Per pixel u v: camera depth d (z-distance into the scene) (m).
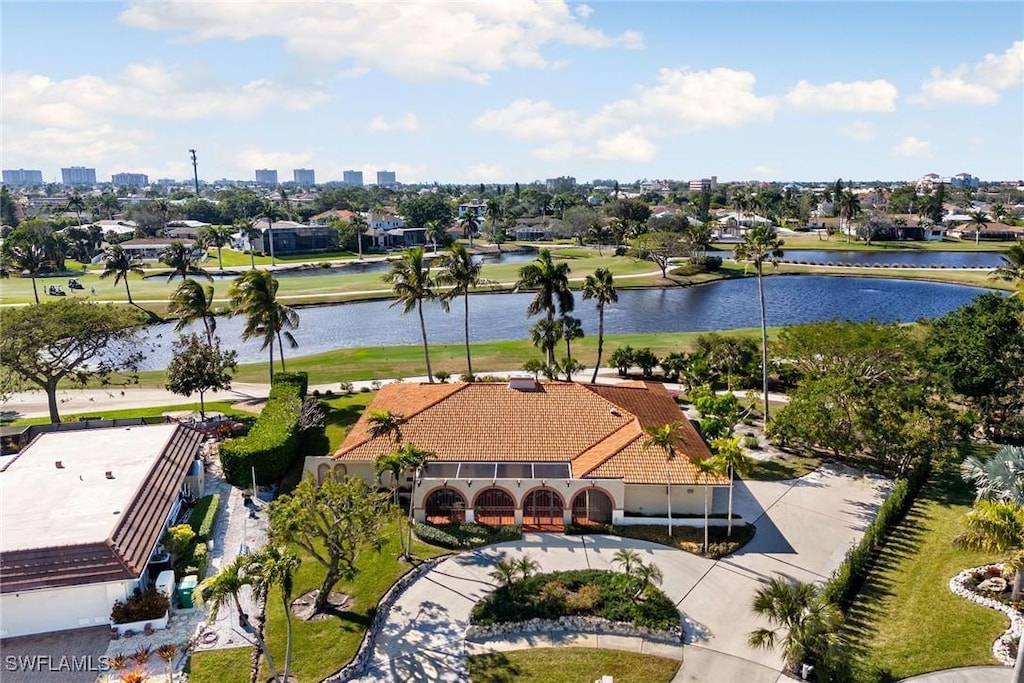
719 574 42.44
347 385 78.00
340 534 36.97
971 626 36.88
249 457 53.78
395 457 44.56
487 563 43.53
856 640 35.88
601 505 48.62
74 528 38.44
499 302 143.62
